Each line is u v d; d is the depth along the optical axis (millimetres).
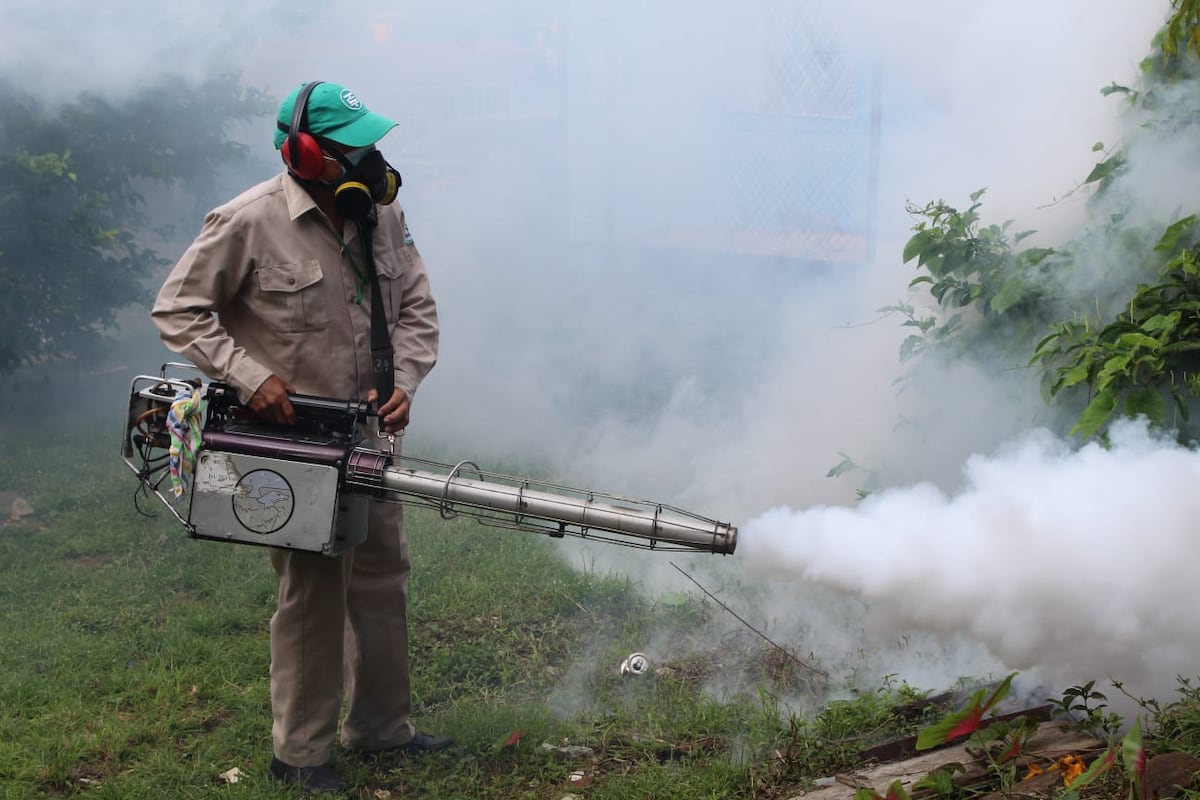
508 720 3445
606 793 3068
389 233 3113
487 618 4238
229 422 2934
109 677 3873
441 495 2777
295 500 2803
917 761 2924
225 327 3059
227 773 3289
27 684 3771
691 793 3006
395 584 3268
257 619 4301
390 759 3336
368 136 2867
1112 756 2441
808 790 2926
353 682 3285
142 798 3154
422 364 3156
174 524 5219
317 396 2906
